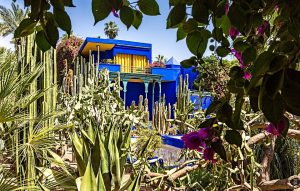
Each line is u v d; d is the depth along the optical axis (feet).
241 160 7.43
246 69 2.88
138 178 8.76
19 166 10.93
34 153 12.69
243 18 2.37
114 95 22.50
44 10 2.55
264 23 3.19
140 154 10.49
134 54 66.95
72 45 72.95
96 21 2.31
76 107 19.44
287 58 1.89
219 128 3.10
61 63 72.79
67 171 11.28
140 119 20.06
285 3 2.19
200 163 8.49
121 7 2.54
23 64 14.14
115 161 12.03
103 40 62.18
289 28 2.05
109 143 12.08
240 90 2.42
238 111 2.41
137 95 67.05
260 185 7.64
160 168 12.07
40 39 2.89
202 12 2.41
